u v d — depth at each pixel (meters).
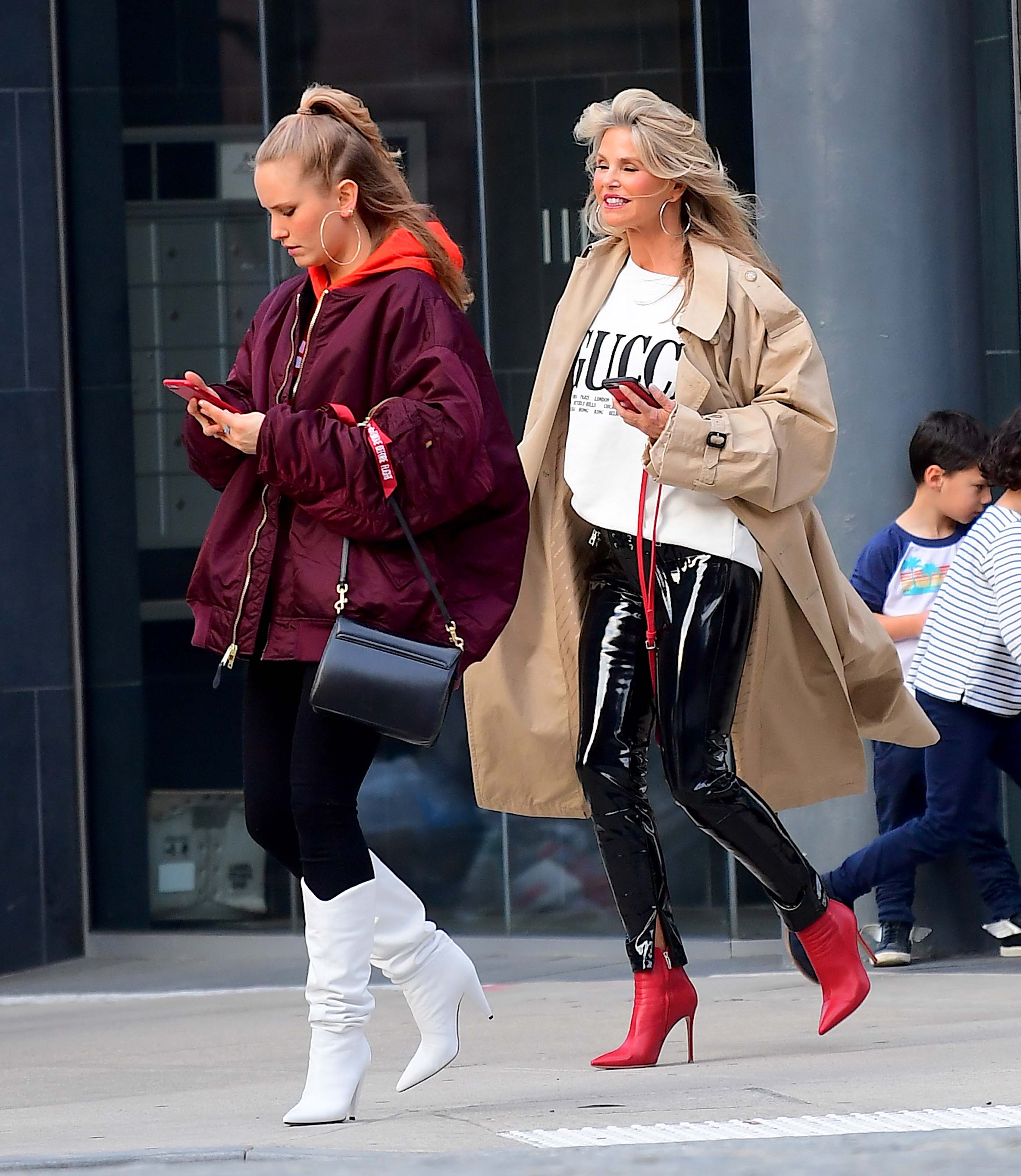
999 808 23.03
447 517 12.03
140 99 25.11
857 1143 9.80
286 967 24.55
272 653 12.16
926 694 20.31
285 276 25.08
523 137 24.31
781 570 14.67
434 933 12.89
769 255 22.25
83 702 25.56
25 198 24.92
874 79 21.69
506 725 15.72
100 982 24.06
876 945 21.91
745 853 14.76
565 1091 13.61
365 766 12.32
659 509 14.44
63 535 25.36
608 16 24.02
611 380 13.84
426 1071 12.86
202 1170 9.77
